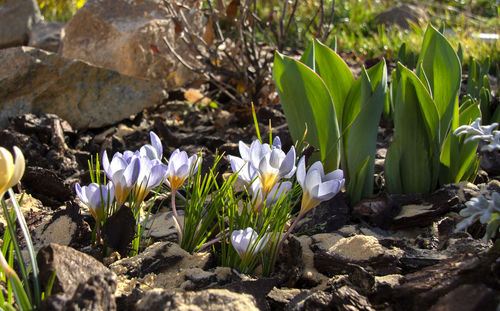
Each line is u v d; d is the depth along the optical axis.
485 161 0.83
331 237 0.64
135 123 1.13
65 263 0.49
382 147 0.94
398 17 2.36
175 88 1.31
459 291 0.48
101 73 1.08
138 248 0.61
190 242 0.61
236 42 1.23
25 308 0.44
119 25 1.19
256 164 0.56
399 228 0.67
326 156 0.73
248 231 0.54
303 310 0.50
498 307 0.45
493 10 2.77
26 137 0.91
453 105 0.71
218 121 1.10
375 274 0.57
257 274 0.59
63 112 1.07
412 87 0.69
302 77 0.71
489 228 0.50
